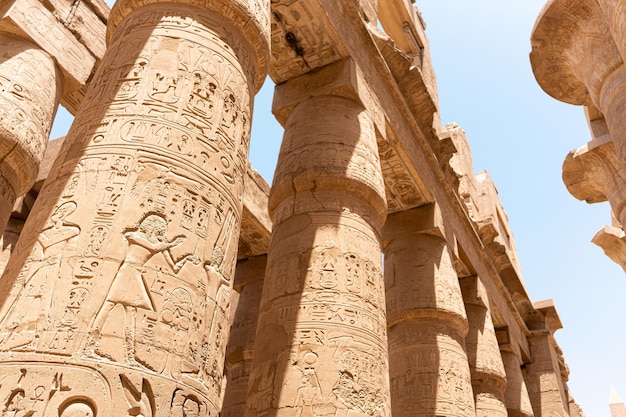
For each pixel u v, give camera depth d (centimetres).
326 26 809
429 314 931
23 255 317
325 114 777
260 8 481
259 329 605
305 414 506
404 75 1059
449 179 1238
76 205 322
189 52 408
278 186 709
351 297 592
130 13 453
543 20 870
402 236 1053
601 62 802
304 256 624
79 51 816
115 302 284
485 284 1345
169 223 324
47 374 257
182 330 297
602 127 1055
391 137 955
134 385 264
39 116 679
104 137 355
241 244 1247
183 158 354
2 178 614
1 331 279
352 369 538
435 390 847
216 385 309
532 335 1730
